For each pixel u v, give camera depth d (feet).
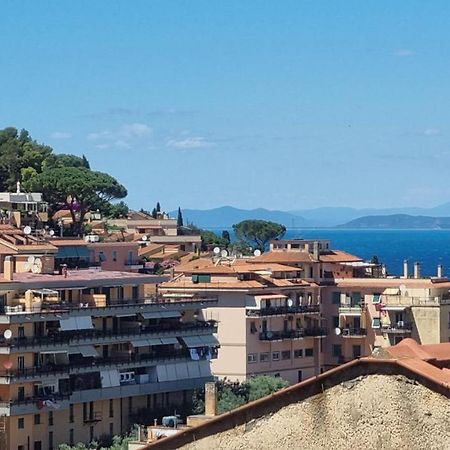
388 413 190.90
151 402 653.30
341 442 193.26
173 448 203.21
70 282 649.61
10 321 595.88
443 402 188.14
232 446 199.62
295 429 196.03
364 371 192.54
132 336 652.89
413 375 189.88
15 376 591.37
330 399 194.18
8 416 586.45
